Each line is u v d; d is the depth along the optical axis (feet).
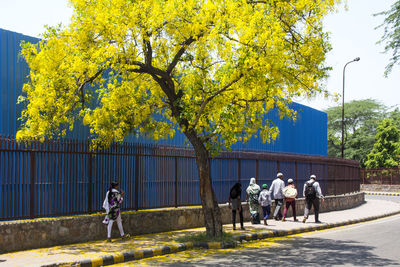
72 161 40.63
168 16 39.01
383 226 58.29
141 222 45.37
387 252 36.68
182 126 42.42
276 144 83.66
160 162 49.80
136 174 46.83
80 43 38.91
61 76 39.91
